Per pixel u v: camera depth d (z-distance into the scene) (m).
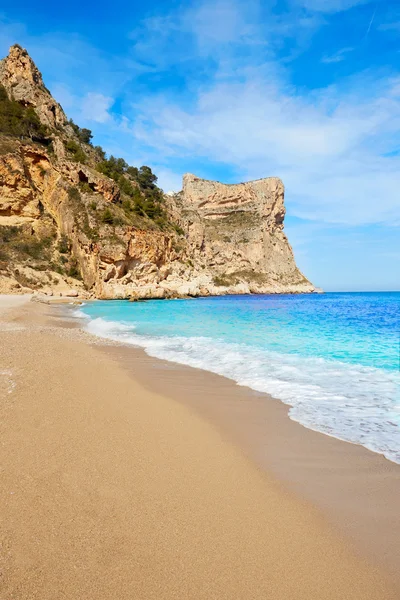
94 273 55.34
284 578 2.40
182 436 4.84
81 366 8.70
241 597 2.21
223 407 6.17
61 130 74.12
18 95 70.44
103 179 62.81
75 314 28.50
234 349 11.88
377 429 5.18
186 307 37.91
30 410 5.37
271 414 5.82
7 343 11.30
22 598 2.08
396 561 2.59
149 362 9.95
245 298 70.25
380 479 3.79
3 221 56.69
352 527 2.98
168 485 3.53
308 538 2.83
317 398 6.66
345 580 2.41
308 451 4.48
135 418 5.41
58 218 61.06
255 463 4.15
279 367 9.21
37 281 51.59
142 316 26.44
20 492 3.19
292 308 36.41
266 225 121.75
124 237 56.97
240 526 2.94
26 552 2.47
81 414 5.38
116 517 2.94
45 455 3.97
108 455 4.09
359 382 7.73
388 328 17.62
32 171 61.84
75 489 3.32
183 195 135.75
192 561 2.50
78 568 2.36
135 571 2.37
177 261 71.38
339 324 19.75
